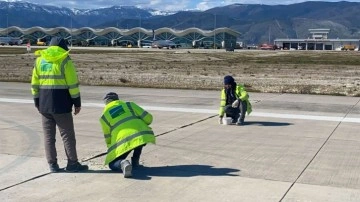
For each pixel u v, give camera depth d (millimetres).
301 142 9383
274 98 17078
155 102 15547
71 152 7062
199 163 7648
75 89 6965
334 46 176000
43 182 6555
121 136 6887
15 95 17078
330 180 6734
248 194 6082
